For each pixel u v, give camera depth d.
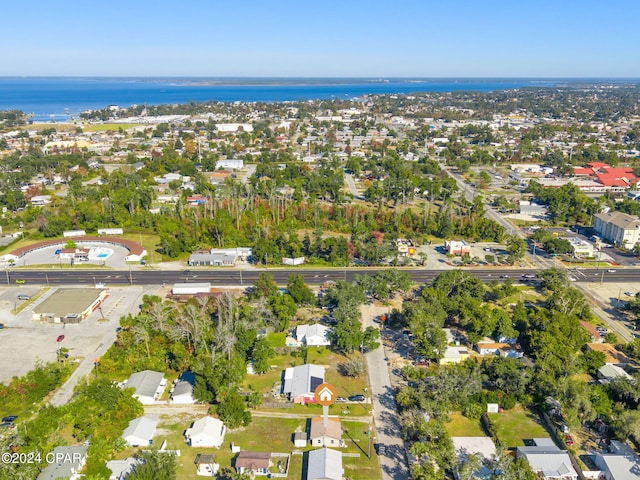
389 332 151.12
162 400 118.94
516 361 125.19
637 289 182.00
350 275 195.00
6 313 162.88
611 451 100.94
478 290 166.12
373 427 109.62
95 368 130.75
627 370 127.69
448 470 96.12
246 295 174.12
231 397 111.12
